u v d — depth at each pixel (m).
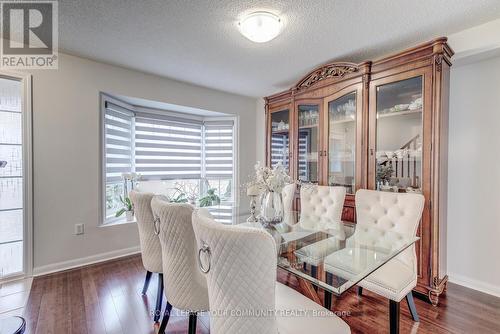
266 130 3.73
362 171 2.53
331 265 1.46
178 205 1.41
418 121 2.23
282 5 1.76
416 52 2.14
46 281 2.38
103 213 2.93
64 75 2.61
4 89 2.36
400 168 2.35
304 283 1.66
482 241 2.27
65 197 2.64
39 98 2.48
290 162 3.32
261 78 3.30
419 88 2.18
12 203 2.40
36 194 2.48
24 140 2.41
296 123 3.24
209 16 1.90
